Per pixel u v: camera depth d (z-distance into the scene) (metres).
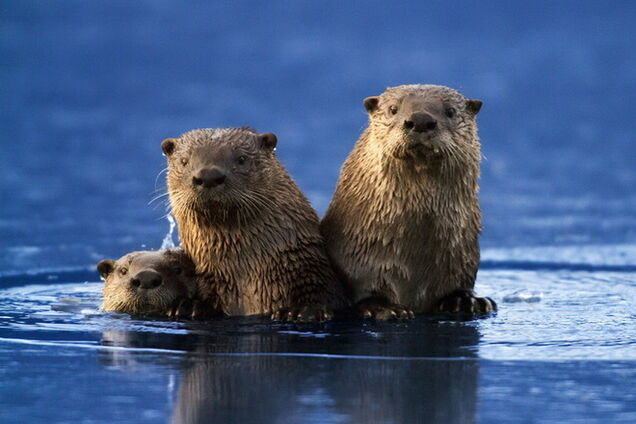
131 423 7.61
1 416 7.77
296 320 11.46
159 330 10.84
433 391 8.32
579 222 19.02
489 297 13.00
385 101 11.98
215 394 8.27
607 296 13.09
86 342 10.13
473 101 12.12
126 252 16.27
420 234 11.88
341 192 12.47
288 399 8.12
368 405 7.96
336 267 12.27
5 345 9.95
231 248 12.02
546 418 7.67
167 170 12.68
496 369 8.98
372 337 10.46
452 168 11.67
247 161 11.92
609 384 8.48
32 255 16.05
